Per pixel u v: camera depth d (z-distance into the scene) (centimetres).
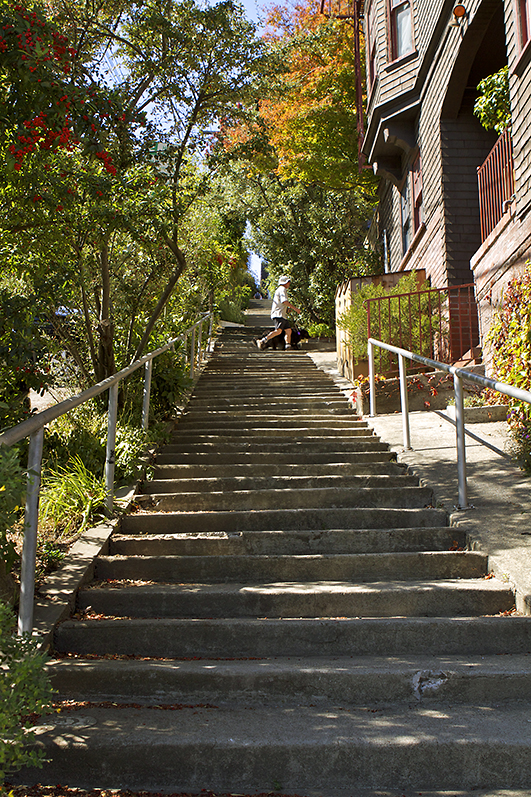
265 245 1938
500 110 804
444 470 529
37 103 360
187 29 679
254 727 251
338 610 347
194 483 528
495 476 504
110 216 515
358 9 1409
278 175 1814
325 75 1602
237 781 237
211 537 425
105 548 413
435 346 892
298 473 558
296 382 988
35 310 421
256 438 658
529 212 652
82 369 727
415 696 278
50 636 311
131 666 287
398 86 1139
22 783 237
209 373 1105
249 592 351
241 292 2542
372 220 1797
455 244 967
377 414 773
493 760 236
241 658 311
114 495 496
